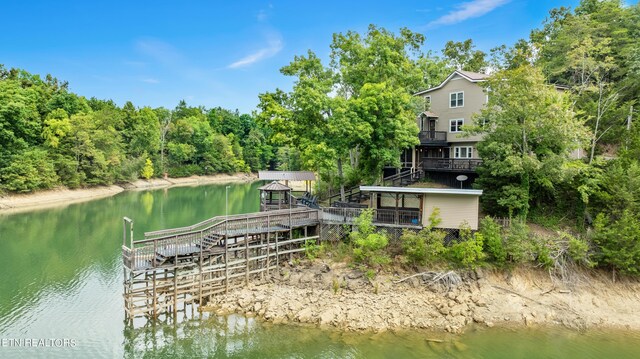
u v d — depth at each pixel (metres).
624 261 21.48
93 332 18.86
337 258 24.38
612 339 18.58
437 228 24.08
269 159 118.56
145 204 56.88
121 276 26.22
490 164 25.70
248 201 60.84
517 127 24.19
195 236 22.52
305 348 17.53
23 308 21.20
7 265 28.06
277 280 23.38
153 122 90.75
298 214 26.05
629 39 36.12
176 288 20.50
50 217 45.53
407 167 38.91
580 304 20.95
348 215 26.09
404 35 49.44
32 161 55.41
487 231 22.72
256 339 18.30
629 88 32.53
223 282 22.78
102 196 65.88
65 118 64.88
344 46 38.22
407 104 33.16
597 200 24.39
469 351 17.31
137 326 19.52
